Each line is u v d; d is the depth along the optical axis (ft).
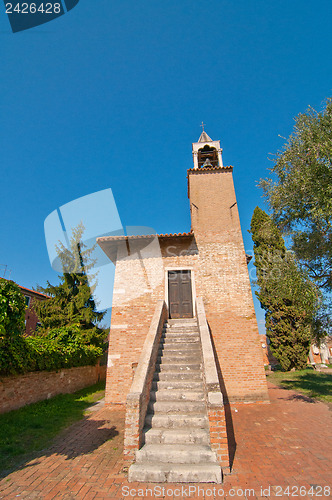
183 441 17.02
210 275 37.32
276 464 16.46
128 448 15.98
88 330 53.06
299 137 30.55
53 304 55.77
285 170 31.55
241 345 33.78
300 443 19.71
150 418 18.71
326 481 14.39
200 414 19.40
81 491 13.79
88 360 48.91
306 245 30.45
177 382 22.40
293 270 29.73
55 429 23.93
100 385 50.49
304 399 34.45
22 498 13.17
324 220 27.17
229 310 35.40
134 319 35.94
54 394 37.22
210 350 21.62
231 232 39.27
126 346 34.68
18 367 29.27
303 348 60.29
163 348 28.19
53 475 15.46
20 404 29.86
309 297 28.37
